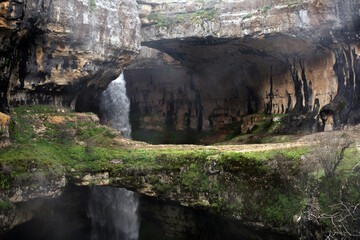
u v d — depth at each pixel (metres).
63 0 24.14
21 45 23.80
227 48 33.50
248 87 39.09
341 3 25.36
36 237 22.53
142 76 44.81
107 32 27.58
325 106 27.52
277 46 31.17
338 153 17.78
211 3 31.59
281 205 18.34
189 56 36.75
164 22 32.38
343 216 14.95
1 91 23.02
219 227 21.84
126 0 29.78
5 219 18.28
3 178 18.48
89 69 27.52
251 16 30.02
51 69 25.84
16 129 22.78
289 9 28.08
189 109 44.69
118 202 27.06
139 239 25.94
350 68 26.53
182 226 23.83
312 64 30.27
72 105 29.56
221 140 39.19
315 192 16.67
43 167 20.02
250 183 19.95
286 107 34.19
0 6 20.00
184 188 21.95
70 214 24.53
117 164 22.89
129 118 45.31
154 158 22.88
